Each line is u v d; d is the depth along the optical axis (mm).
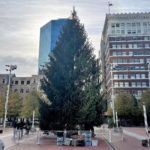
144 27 101625
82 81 25766
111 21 102812
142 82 94375
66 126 24141
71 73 25031
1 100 60000
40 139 25750
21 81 98688
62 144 20719
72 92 24266
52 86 25188
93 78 29438
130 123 73562
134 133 38781
